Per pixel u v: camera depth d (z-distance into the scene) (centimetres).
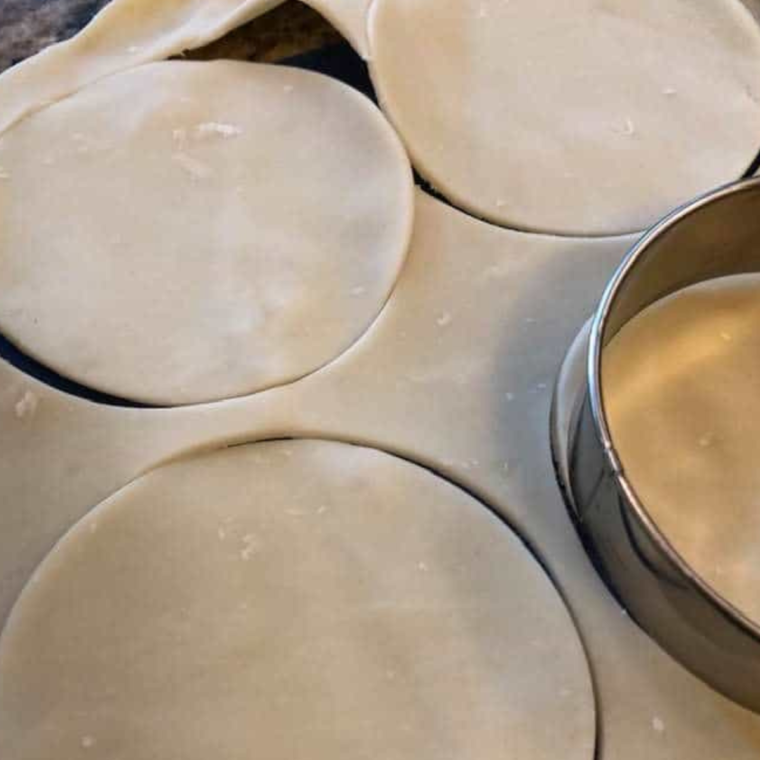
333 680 32
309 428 34
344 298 36
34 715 31
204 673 32
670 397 35
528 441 34
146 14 39
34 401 34
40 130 38
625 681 32
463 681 32
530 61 40
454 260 36
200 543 33
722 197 34
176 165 37
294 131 38
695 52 40
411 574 33
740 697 32
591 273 37
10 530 33
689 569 30
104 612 32
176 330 35
